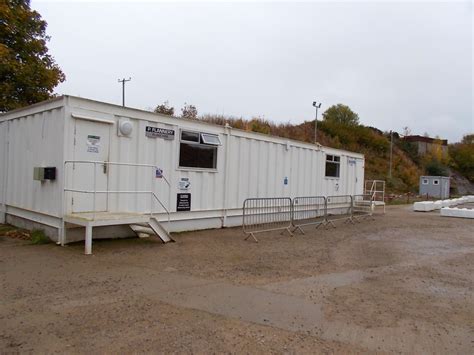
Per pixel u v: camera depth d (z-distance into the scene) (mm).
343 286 6250
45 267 6738
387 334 4348
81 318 4512
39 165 9281
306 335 4254
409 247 10094
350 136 45125
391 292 5996
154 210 10109
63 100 8375
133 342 3920
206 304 5152
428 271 7453
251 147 13133
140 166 9742
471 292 6102
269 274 6867
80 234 8859
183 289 5777
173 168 10586
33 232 9164
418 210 21969
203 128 11398
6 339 3920
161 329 4270
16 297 5191
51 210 8750
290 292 5832
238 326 4438
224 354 3730
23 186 9992
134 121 9641
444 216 18953
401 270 7484
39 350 3693
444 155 57594
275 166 14180
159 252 8289
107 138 9102
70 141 8445
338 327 4512
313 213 16391
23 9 17078
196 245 9242
